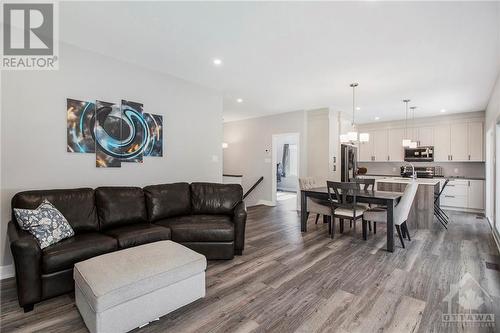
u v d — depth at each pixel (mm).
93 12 2375
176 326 1859
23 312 2020
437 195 4879
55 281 2137
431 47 2965
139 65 3645
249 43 2943
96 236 2500
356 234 4172
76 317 1970
